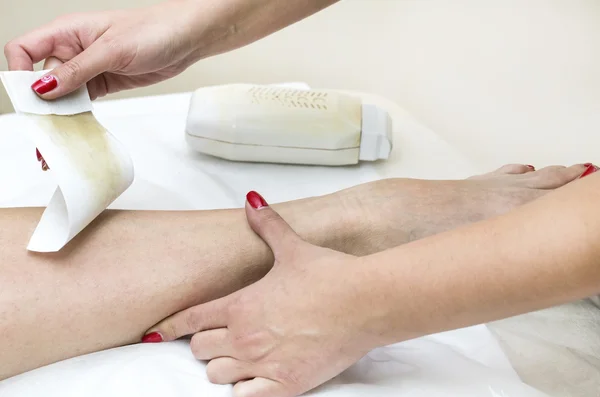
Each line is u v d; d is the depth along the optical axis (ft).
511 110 3.77
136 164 2.64
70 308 1.67
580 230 1.25
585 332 2.10
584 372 1.94
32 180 2.38
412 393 1.64
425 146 3.08
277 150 2.72
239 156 2.74
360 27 4.17
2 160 2.47
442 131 4.11
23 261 1.67
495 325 2.10
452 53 4.02
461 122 4.00
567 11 3.59
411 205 2.17
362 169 2.85
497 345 1.95
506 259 1.32
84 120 1.83
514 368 1.93
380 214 2.12
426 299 1.40
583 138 3.48
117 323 1.75
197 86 4.16
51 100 1.74
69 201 1.58
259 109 2.66
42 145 1.61
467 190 2.26
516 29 3.75
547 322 2.13
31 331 1.62
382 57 4.31
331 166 2.85
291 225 2.05
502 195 2.27
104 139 1.84
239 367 1.62
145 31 2.01
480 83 3.92
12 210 1.82
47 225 1.68
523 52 3.74
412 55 4.21
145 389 1.55
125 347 1.77
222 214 2.02
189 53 2.20
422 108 4.26
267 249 1.94
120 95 4.04
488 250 1.35
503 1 3.76
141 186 2.49
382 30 4.19
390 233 2.13
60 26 1.96
